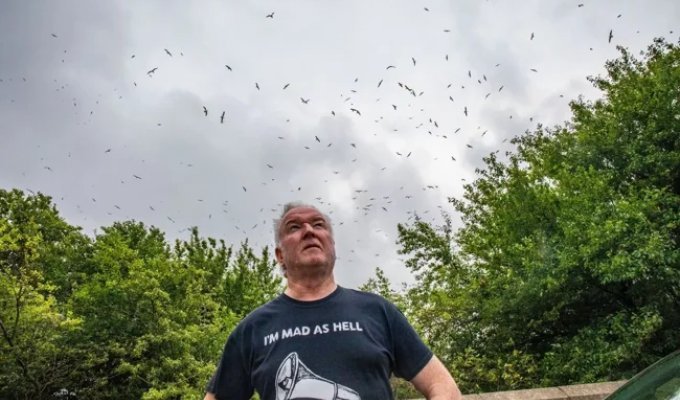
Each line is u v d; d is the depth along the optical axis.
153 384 13.83
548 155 16.44
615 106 15.40
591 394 5.60
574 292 13.82
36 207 21.62
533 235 13.91
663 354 12.67
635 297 13.48
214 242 23.59
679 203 13.55
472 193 16.53
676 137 14.62
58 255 19.03
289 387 1.76
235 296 23.23
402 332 1.96
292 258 2.01
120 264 16.70
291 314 1.93
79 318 14.73
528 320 14.34
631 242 12.18
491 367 12.99
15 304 13.64
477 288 14.76
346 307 1.94
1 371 13.82
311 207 2.14
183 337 14.63
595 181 13.62
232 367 1.98
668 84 14.71
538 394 5.67
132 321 15.27
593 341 12.51
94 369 15.65
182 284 17.14
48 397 14.88
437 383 1.92
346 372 1.77
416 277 15.75
